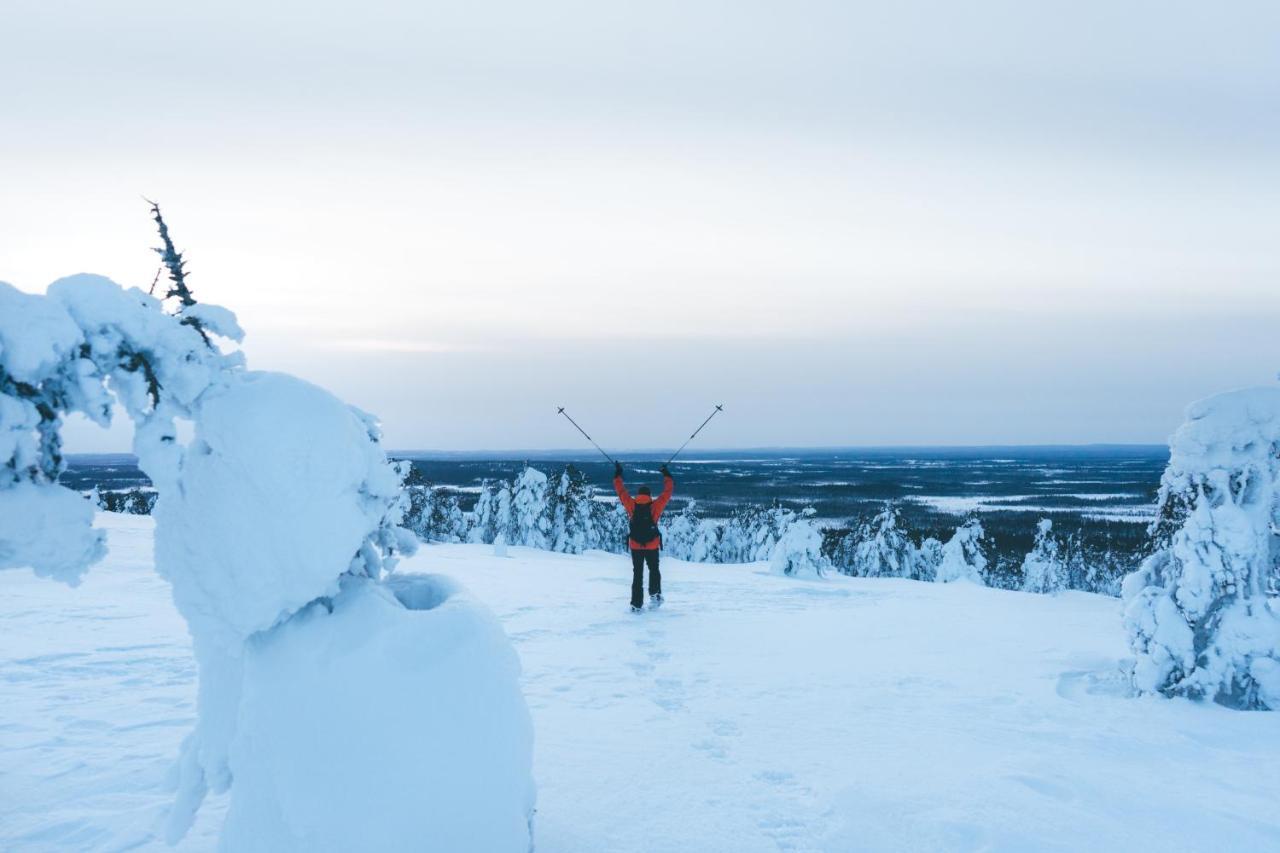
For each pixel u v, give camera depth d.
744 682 6.26
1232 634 5.93
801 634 8.26
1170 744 4.93
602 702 5.64
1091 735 5.06
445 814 2.52
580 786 4.03
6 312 2.37
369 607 2.73
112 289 2.61
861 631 8.52
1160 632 6.09
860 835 3.51
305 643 2.62
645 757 4.48
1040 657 7.32
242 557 2.56
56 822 3.43
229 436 2.56
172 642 6.94
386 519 3.06
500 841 2.61
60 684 5.66
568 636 7.96
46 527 2.52
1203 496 6.29
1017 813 3.73
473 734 2.61
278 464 2.53
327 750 2.50
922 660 7.14
